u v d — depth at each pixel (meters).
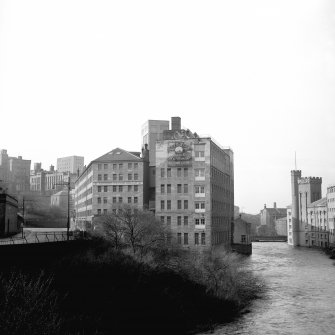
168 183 95.62
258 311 48.88
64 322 33.00
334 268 87.38
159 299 44.78
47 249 40.91
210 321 43.62
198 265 55.84
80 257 46.16
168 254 65.69
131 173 104.38
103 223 71.88
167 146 96.56
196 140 95.62
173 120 105.38
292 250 140.50
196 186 94.56
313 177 166.75
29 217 161.62
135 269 50.03
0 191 94.50
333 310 49.41
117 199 103.94
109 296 41.03
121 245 64.38
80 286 40.47
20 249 35.75
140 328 37.84
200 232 93.06
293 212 170.12
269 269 85.94
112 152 107.50
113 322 37.09
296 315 47.03
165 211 94.88
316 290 62.19
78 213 149.25
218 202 104.31
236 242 122.56
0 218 71.81
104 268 46.34
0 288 27.08
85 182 128.75
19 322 23.12
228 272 56.38
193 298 48.81
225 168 119.19
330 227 144.38
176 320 41.69
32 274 36.16
